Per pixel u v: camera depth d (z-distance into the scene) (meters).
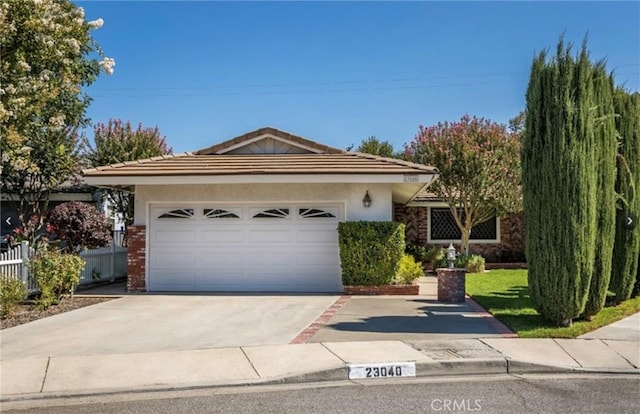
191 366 7.83
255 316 11.66
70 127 21.44
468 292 15.45
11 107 13.73
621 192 13.13
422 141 22.89
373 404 6.40
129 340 9.34
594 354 8.59
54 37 14.22
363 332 9.84
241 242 16.02
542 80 10.45
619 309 12.66
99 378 7.35
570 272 10.15
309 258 15.88
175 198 16.06
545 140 10.34
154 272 16.11
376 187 15.71
